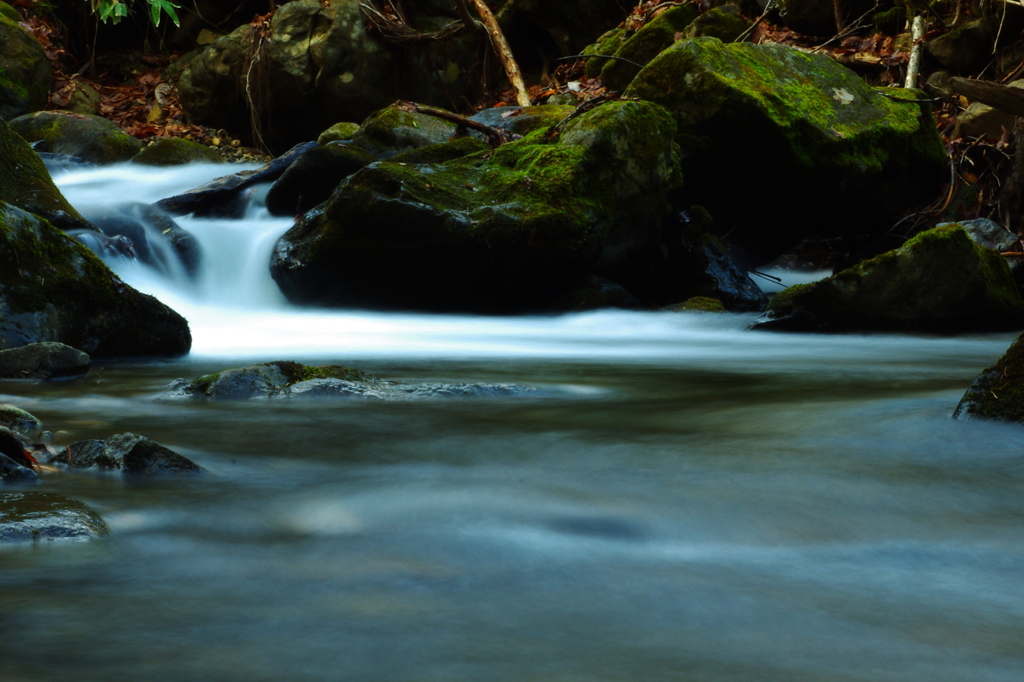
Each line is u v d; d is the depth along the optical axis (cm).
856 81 1005
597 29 1652
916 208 1117
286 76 1459
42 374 463
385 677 135
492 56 1622
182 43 1866
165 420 350
